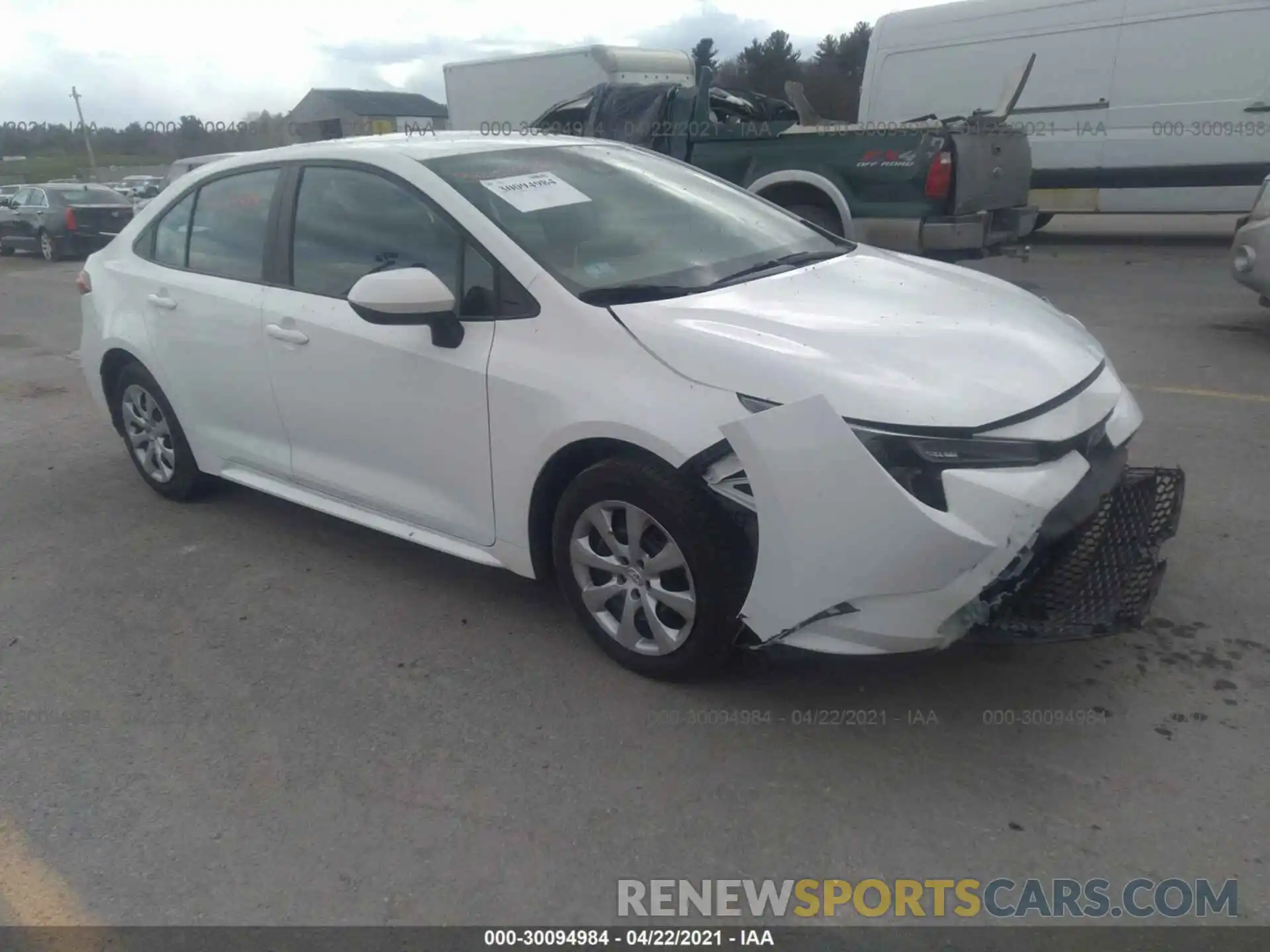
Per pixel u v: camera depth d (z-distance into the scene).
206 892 2.61
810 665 3.43
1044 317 3.58
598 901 2.53
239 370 4.35
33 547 4.75
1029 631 2.87
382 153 3.95
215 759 3.13
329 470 4.15
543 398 3.26
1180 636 3.49
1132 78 11.90
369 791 2.95
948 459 2.74
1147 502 3.33
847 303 3.37
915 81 13.38
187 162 14.41
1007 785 2.84
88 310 5.23
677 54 14.54
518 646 3.68
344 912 2.53
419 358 3.60
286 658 3.69
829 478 2.72
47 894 2.63
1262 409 5.79
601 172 4.13
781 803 2.81
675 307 3.24
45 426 6.73
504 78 15.16
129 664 3.70
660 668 3.31
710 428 2.93
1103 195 12.50
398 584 4.21
